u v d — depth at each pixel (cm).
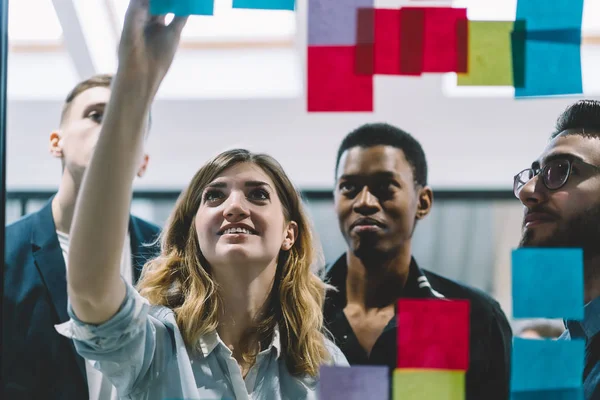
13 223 156
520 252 116
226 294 123
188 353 119
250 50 299
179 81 295
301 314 125
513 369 115
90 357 108
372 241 158
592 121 135
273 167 128
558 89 112
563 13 113
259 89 292
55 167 261
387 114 289
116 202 97
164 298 125
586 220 133
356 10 112
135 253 155
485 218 278
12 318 147
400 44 113
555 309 114
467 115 287
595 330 129
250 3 108
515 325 157
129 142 98
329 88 112
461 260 271
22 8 278
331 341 143
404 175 160
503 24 113
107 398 145
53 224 157
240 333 124
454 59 113
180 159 286
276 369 122
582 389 115
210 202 125
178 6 103
